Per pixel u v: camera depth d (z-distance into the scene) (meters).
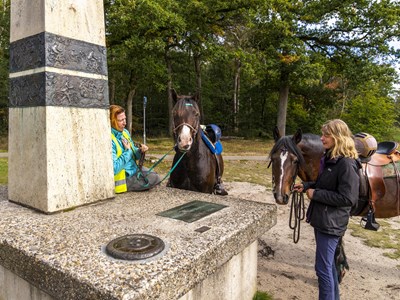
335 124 2.62
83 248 2.05
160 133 27.08
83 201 2.97
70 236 2.25
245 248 2.76
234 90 29.73
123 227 2.45
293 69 18.00
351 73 18.55
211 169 4.09
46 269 1.85
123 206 3.02
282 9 17.41
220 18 16.41
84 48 2.94
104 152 3.16
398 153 3.79
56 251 2.00
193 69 29.17
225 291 2.53
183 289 1.85
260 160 13.85
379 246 4.60
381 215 3.63
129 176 3.65
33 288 2.10
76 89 2.87
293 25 18.39
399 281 3.62
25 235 2.25
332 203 2.50
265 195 7.53
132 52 15.30
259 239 4.80
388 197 3.51
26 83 2.81
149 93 30.47
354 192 2.46
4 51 20.56
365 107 22.38
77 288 1.68
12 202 3.08
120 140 3.54
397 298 3.27
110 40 15.28
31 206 2.86
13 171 3.03
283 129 21.53
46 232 2.32
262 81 24.11
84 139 2.96
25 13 2.81
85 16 2.96
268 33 17.98
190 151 3.76
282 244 4.62
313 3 18.52
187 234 2.33
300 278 3.63
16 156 2.98
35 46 2.71
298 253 4.32
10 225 2.44
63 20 2.77
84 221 2.57
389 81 18.98
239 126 29.08
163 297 1.70
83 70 2.93
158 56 16.89
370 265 4.00
